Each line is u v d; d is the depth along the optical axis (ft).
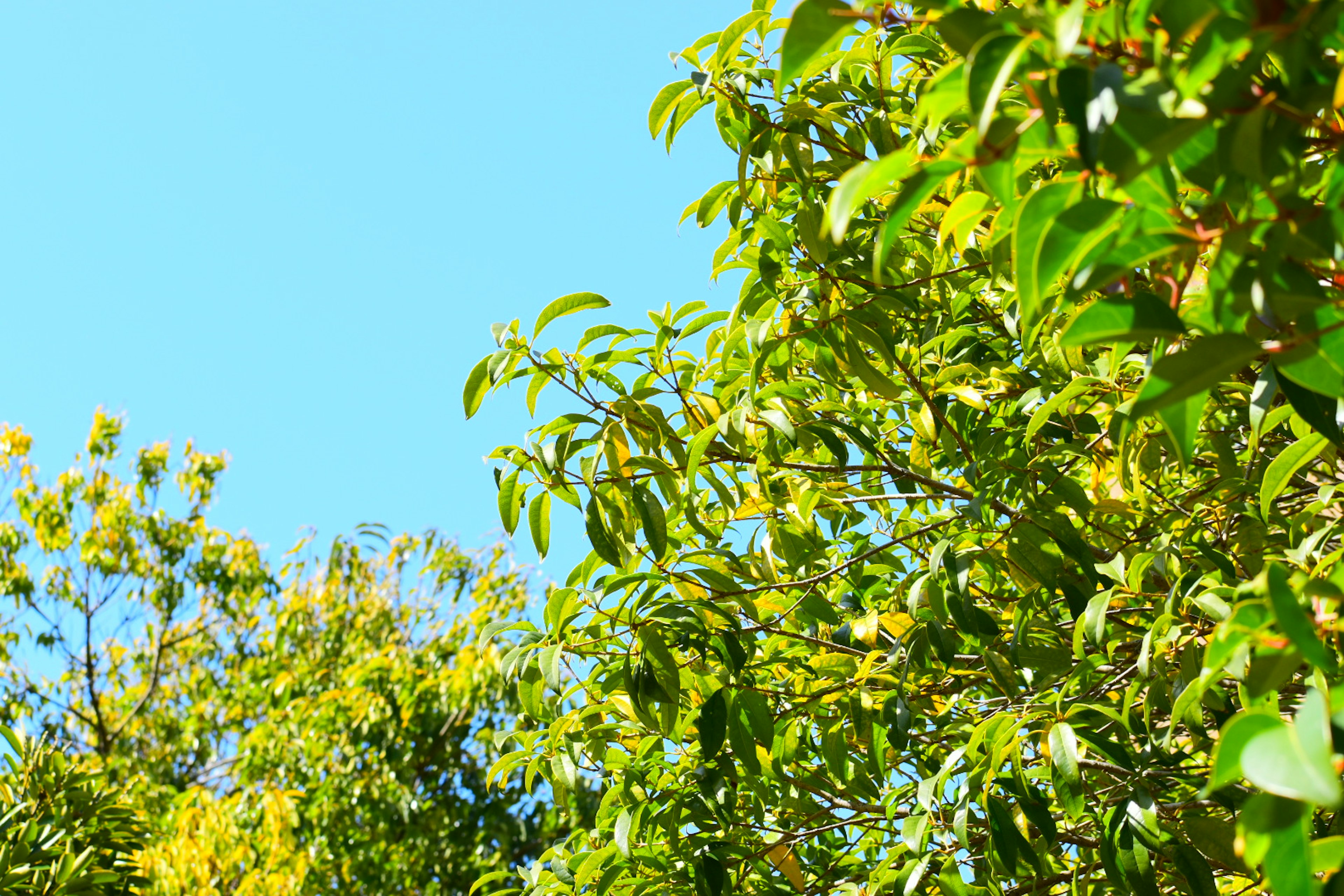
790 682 9.78
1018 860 8.75
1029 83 3.46
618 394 8.52
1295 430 5.61
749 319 8.93
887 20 4.98
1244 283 3.52
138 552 37.27
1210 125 3.35
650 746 8.95
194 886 23.07
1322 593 3.61
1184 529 8.10
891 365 9.36
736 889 9.27
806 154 9.05
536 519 8.37
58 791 13.82
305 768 29.96
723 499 9.05
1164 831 7.06
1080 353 8.39
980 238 9.44
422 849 29.19
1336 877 3.22
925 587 8.58
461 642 34.09
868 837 10.00
